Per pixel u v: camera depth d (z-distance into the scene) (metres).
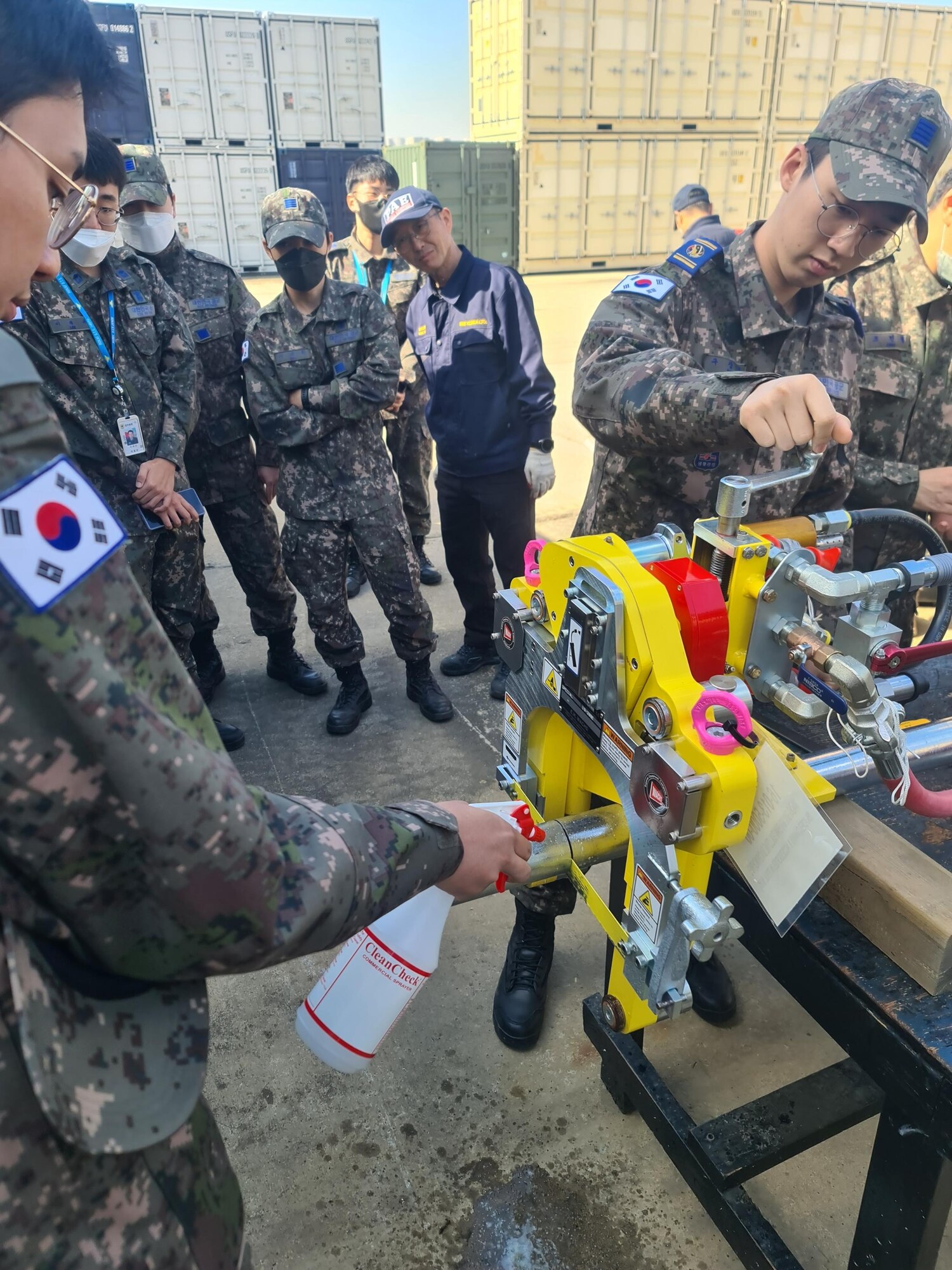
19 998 0.48
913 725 1.12
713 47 11.70
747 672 0.96
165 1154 0.57
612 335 1.38
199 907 0.51
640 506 1.63
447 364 2.62
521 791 1.19
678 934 0.85
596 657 0.90
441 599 3.71
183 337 2.34
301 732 2.79
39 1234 0.50
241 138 11.04
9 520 0.44
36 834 0.47
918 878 0.84
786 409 0.96
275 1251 1.33
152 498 2.20
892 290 2.13
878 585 0.93
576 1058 1.66
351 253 3.66
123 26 10.12
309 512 2.57
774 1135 1.25
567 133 11.70
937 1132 0.80
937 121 1.22
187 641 2.50
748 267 1.47
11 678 0.44
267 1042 1.71
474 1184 1.43
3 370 0.45
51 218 0.64
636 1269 1.30
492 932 1.97
